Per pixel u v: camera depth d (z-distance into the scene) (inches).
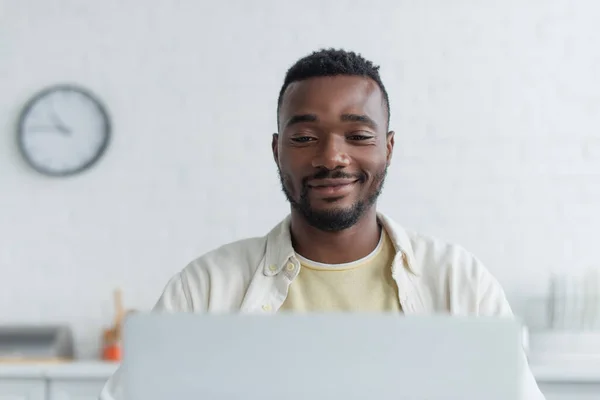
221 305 61.3
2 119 149.4
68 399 123.1
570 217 140.5
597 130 141.1
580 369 114.5
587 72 141.9
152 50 148.5
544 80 142.2
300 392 32.5
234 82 147.2
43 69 149.3
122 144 147.9
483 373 32.1
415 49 143.8
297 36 146.5
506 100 142.3
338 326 32.5
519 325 32.1
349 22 145.4
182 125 147.3
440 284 60.2
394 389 32.3
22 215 148.4
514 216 140.9
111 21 149.3
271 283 60.8
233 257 62.9
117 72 148.6
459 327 32.3
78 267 146.9
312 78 56.1
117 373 40.7
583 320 134.0
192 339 32.9
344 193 55.9
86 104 148.2
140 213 146.9
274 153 62.7
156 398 32.9
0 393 123.3
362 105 55.6
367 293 60.1
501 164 141.6
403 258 60.4
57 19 149.9
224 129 146.8
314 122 55.3
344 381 32.4
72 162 147.9
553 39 142.5
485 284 60.1
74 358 144.3
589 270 138.5
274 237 62.3
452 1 144.1
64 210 147.9
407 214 141.6
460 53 143.3
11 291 147.3
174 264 145.9
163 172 147.0
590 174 140.6
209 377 32.8
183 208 146.4
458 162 141.9
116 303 144.3
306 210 56.9
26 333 134.4
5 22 150.0
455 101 142.7
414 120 142.7
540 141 141.6
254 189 145.9
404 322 32.4
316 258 60.6
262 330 32.7
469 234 141.0
